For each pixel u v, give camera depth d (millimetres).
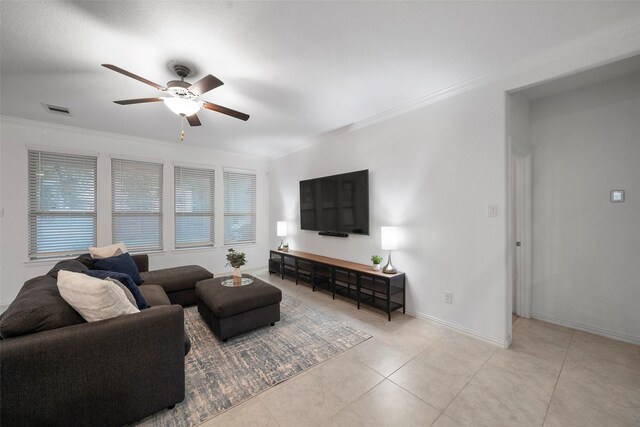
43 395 1237
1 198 3354
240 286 2775
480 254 2445
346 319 2912
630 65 2184
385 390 1748
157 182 4535
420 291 2934
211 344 2359
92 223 3955
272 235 5781
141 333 1472
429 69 2277
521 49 2004
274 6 1546
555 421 1482
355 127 3709
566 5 1564
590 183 2535
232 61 2127
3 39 1810
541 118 2814
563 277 2703
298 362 2070
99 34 1775
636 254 2314
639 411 1550
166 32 1765
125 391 1425
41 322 1325
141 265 3664
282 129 3947
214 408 1590
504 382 1820
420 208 2924
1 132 3340
